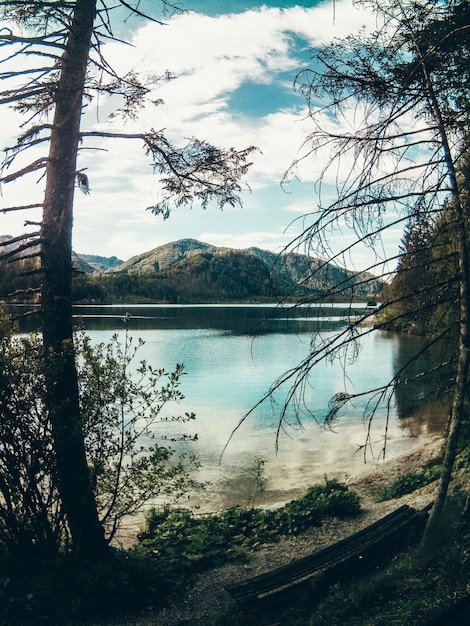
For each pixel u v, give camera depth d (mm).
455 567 4766
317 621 5133
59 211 6668
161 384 27094
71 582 5832
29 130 6801
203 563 7527
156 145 7594
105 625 5445
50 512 6305
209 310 144375
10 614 5145
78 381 6562
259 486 12250
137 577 6484
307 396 23672
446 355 5746
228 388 26562
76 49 6742
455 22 4809
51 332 6504
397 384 5543
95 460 6301
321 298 4953
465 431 7102
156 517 8992
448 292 5391
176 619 5855
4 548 5977
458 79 4934
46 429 5949
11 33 6324
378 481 12297
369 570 6383
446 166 4918
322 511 9406
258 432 17703
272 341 53188
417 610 4207
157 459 6441
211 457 14812
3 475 5844
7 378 5570
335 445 15977
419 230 4961
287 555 7797
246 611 5828
